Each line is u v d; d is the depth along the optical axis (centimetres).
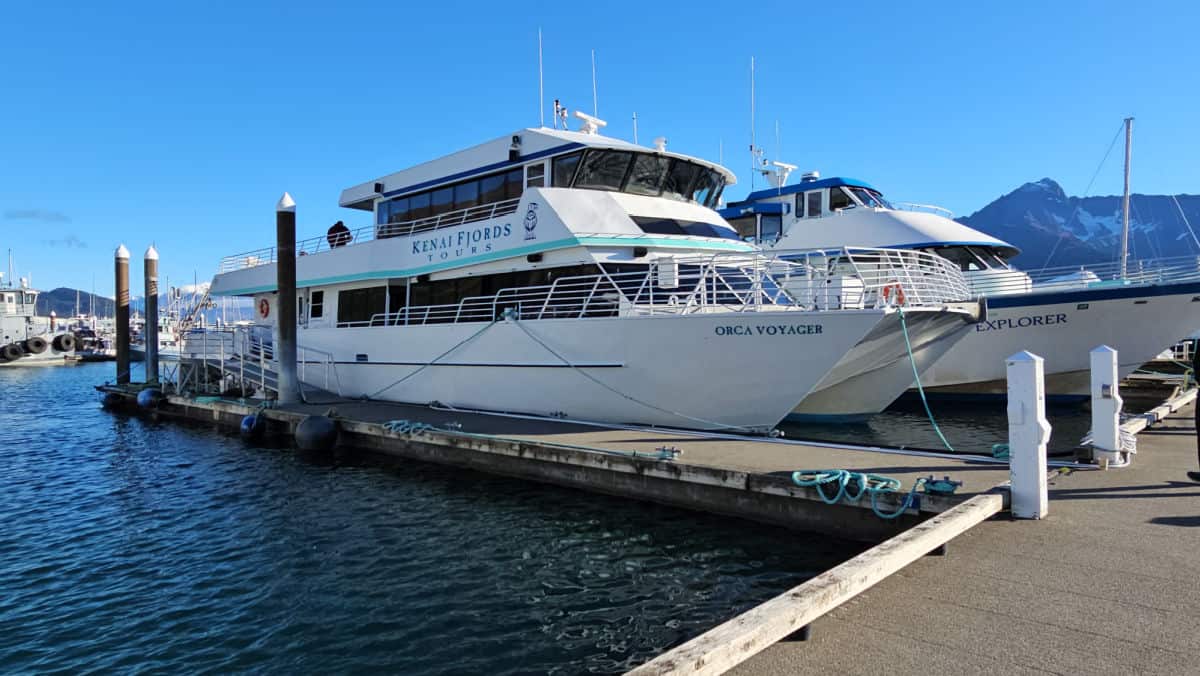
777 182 2472
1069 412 1698
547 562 814
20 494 1277
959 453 950
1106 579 465
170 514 1090
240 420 1861
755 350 1091
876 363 1247
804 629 380
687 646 334
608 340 1234
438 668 589
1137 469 791
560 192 1349
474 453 1204
